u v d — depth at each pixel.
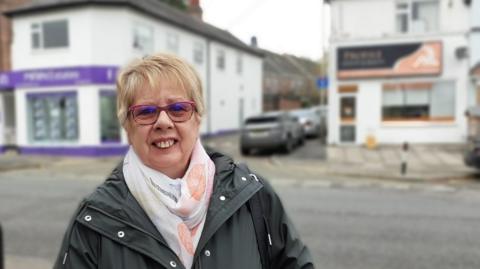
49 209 8.04
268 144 16.38
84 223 1.65
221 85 26.53
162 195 1.68
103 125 18.06
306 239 5.99
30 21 18.59
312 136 23.47
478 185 10.88
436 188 10.40
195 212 1.71
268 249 1.87
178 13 25.09
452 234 6.19
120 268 1.59
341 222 6.93
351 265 4.97
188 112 1.79
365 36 18.09
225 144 21.17
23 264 4.96
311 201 8.65
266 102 41.97
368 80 18.31
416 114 18.06
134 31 18.55
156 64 1.79
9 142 20.23
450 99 17.73
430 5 17.75
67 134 18.45
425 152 16.48
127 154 1.82
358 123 18.53
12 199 9.05
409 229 6.48
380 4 17.95
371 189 10.23
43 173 13.83
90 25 17.48
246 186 1.82
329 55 18.62
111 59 17.78
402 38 17.81
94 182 11.54
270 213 1.89
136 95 1.77
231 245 1.72
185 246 1.67
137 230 1.63
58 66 18.16
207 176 1.80
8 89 19.56
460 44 17.41
